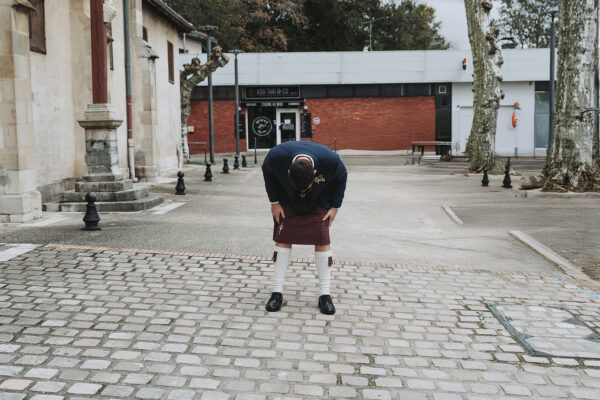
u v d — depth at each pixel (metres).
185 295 5.39
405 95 36.81
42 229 8.30
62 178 11.58
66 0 11.77
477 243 8.34
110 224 8.89
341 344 4.30
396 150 37.12
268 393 3.48
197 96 36.38
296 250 7.48
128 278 5.88
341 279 6.16
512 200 13.07
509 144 37.00
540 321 4.92
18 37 8.76
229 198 12.84
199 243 7.63
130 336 4.32
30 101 9.16
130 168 15.83
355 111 36.91
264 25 46.12
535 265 7.05
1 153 8.84
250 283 5.87
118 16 15.10
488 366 3.97
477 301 5.49
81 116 12.09
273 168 4.68
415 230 9.42
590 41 13.41
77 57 11.98
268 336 4.41
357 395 3.49
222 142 36.78
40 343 4.12
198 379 3.63
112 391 3.42
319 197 4.97
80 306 4.96
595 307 5.38
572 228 9.32
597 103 13.76
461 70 35.94
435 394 3.52
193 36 36.91
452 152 36.75
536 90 36.66
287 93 36.56
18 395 3.32
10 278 5.72
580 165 13.58
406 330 4.64
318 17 48.09
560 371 3.90
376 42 51.22
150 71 16.08
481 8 20.64
